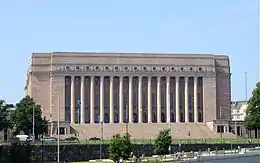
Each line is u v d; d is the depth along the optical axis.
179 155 121.56
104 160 132.62
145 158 126.25
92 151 140.25
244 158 122.12
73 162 129.00
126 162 115.62
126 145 113.81
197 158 114.06
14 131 185.62
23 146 70.19
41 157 129.25
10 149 68.50
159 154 135.88
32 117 186.25
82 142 150.25
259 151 132.75
